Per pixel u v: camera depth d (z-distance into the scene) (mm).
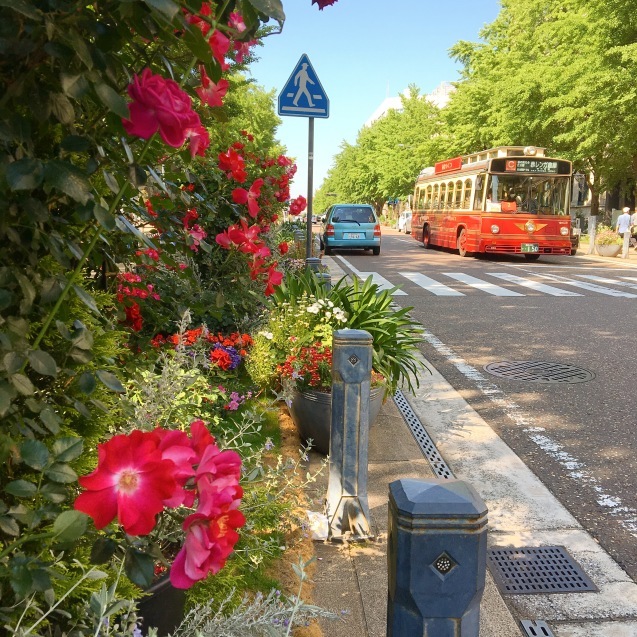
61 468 1448
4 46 1273
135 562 1477
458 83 39531
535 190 21062
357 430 3859
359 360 3822
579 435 5844
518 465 5180
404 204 74062
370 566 3613
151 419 2654
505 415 6371
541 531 4168
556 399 6887
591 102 24875
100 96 1299
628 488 4781
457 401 6793
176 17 1356
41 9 1304
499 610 3348
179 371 2850
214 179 5301
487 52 37688
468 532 1639
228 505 1316
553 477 4973
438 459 5254
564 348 9188
